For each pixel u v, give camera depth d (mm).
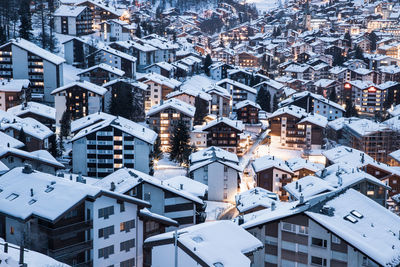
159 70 197125
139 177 60156
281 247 43562
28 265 34031
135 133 95375
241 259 37562
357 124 134500
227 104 167125
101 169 95812
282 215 43062
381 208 44281
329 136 153250
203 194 69062
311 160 128625
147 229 51438
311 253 42219
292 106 151625
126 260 49656
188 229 41844
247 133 145000
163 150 124688
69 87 132625
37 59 144500
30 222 45062
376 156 125188
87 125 109250
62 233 44469
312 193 64938
